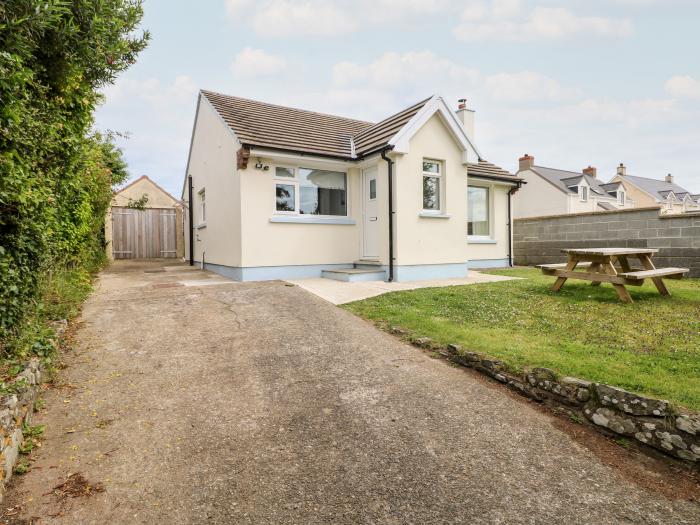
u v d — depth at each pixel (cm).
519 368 378
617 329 495
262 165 938
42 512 219
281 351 472
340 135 1163
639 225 1104
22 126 321
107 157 1298
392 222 948
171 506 228
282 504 232
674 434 272
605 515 226
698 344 430
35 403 326
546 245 1373
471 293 743
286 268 982
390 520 220
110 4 397
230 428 313
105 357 440
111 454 275
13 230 337
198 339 507
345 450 286
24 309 370
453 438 302
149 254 1855
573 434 310
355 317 611
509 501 237
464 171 1066
